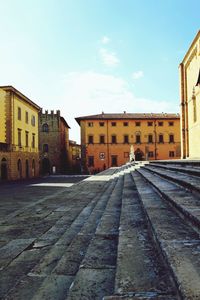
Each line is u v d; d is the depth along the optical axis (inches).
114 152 2458.2
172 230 131.2
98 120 2466.8
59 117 2485.2
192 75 1088.8
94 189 595.8
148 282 92.5
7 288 142.7
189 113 1158.3
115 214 244.4
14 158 1534.2
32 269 160.6
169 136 2468.0
